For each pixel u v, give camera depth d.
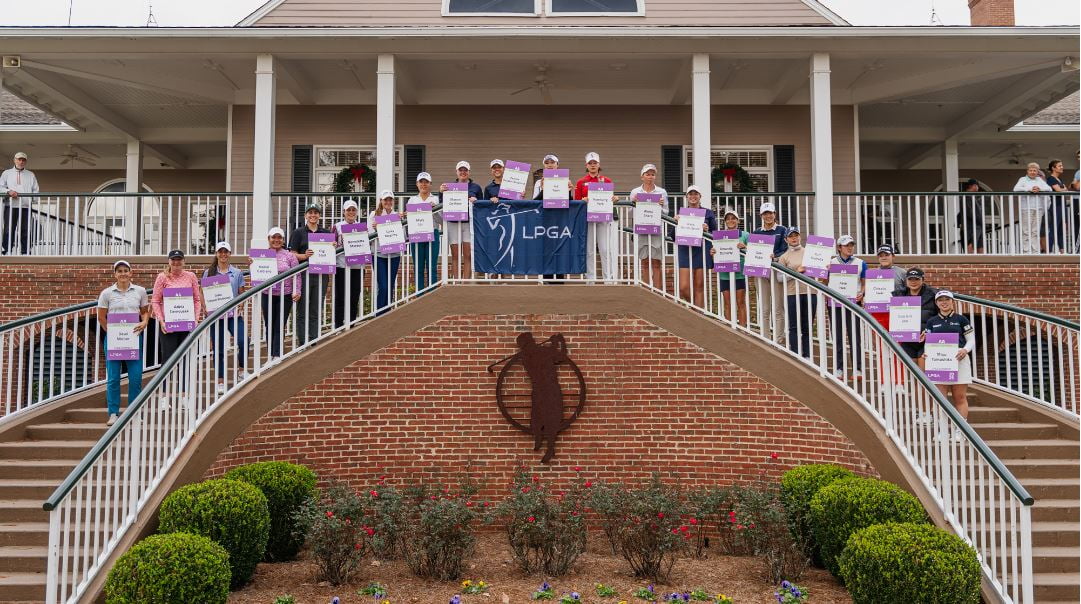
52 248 14.25
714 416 9.04
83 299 13.06
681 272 9.96
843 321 8.64
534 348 9.23
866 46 13.56
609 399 9.21
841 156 16.25
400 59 14.06
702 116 13.58
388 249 9.27
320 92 16.14
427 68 14.75
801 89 15.59
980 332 13.05
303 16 15.90
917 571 5.76
